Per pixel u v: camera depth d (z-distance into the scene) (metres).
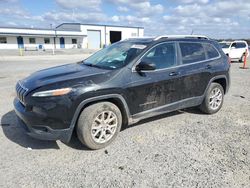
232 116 5.56
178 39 4.89
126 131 4.59
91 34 62.66
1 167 3.35
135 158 3.63
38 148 3.91
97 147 3.88
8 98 6.77
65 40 57.34
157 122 5.07
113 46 5.17
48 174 3.21
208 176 3.20
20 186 2.96
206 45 5.43
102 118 3.87
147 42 4.55
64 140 3.69
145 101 4.31
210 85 5.41
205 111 5.59
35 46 51.25
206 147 4.00
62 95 3.48
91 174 3.22
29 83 3.86
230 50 19.81
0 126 4.72
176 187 2.96
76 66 4.70
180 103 4.91
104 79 3.82
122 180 3.09
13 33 48.28
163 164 3.47
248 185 3.02
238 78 11.35
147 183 3.04
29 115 3.51
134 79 4.09
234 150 3.90
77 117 3.69
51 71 4.38
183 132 4.59
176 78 4.66
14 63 18.08
